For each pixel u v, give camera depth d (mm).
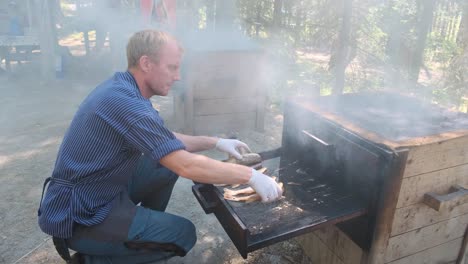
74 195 1659
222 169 1652
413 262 1956
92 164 1657
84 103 1731
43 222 1700
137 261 1839
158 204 2283
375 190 1679
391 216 1728
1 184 3178
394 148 1603
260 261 2334
